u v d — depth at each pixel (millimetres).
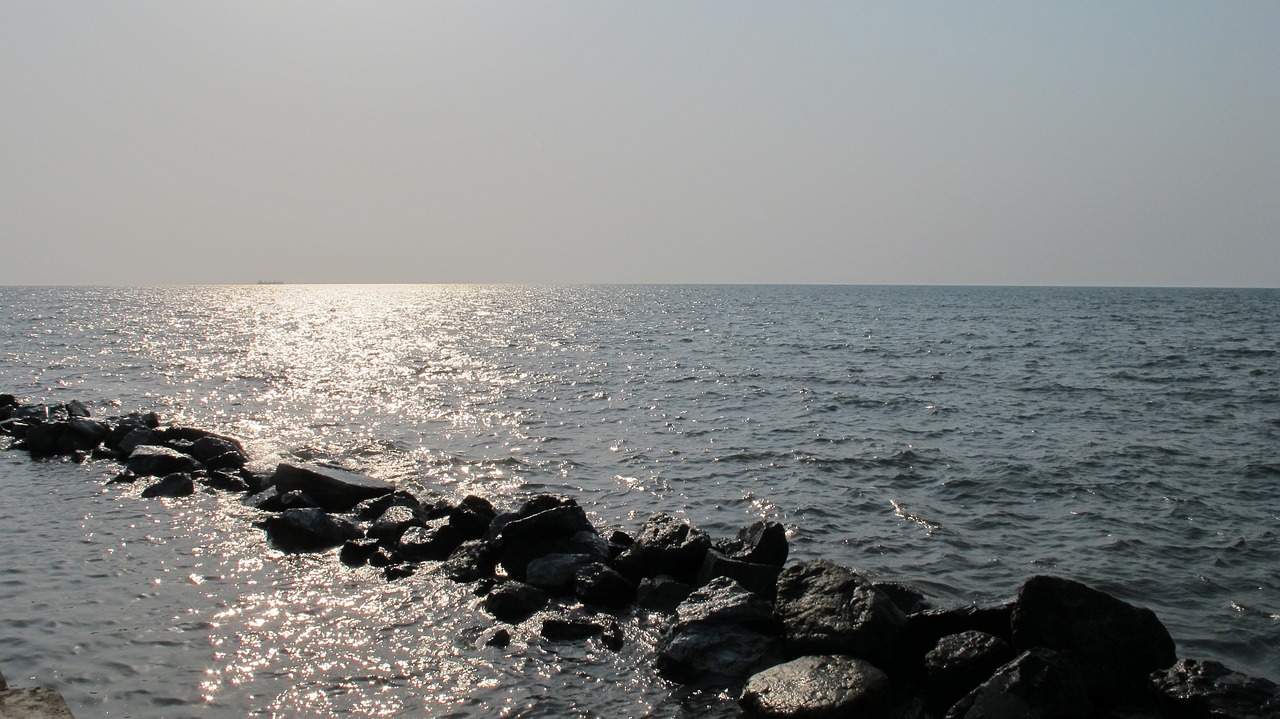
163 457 18734
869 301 162500
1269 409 30422
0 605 10727
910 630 9539
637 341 64250
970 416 29172
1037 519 16688
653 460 21797
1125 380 39000
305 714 8289
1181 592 12789
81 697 8430
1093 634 8992
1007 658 8875
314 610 10969
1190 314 107625
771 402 32344
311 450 21969
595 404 31750
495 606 10984
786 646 9711
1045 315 105438
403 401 32156
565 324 88938
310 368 43750
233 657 9492
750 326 84188
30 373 39469
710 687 9109
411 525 14141
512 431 25828
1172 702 8461
